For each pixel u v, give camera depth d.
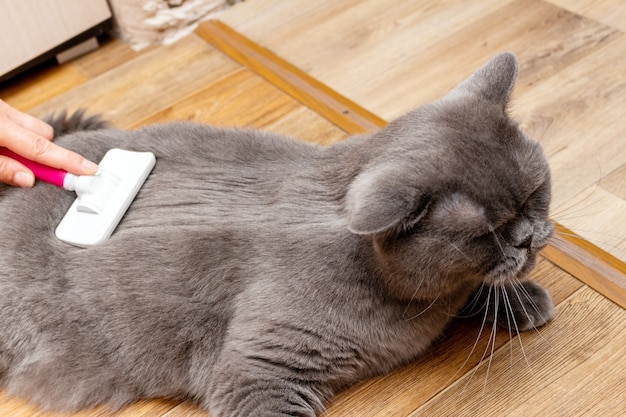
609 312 1.31
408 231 1.08
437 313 1.25
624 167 1.55
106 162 1.37
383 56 1.98
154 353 1.26
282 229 1.22
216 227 1.25
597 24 1.92
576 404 1.18
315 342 1.19
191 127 1.47
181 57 2.11
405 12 2.11
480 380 1.25
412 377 1.28
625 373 1.21
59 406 1.31
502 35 1.96
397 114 1.79
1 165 1.37
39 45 2.10
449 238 1.08
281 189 1.28
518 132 1.14
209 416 1.27
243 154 1.36
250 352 1.20
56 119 1.62
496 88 1.18
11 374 1.33
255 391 1.20
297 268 1.19
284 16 2.20
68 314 1.27
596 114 1.68
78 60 2.20
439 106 1.17
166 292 1.24
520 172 1.09
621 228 1.43
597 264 1.37
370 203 1.01
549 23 1.96
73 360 1.29
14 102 2.07
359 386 1.29
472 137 1.10
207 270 1.23
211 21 2.20
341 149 1.28
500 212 1.07
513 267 1.13
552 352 1.27
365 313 1.20
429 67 1.92
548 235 1.17
